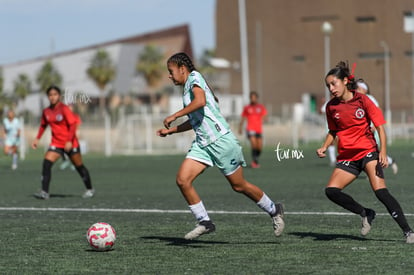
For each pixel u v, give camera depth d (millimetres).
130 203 31969
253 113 57125
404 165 54781
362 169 19625
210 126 18938
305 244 19781
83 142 89188
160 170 57062
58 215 27812
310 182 41656
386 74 181250
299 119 138875
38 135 34906
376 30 196000
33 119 118500
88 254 18734
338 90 19047
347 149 19562
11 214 28297
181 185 19281
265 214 26953
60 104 34594
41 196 34531
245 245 19828
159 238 21391
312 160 65312
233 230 22766
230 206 29781
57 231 23234
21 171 58938
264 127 137500
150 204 31422
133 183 44156
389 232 21734
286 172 50812
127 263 17375
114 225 24500
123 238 21438
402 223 19344
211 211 28016
